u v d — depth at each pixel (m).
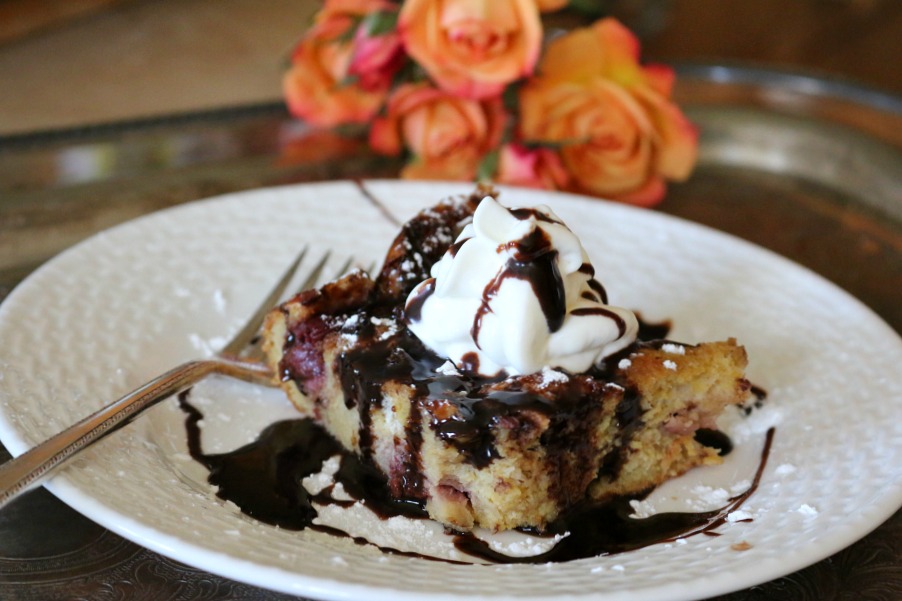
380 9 0.55
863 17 0.84
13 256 0.49
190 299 0.47
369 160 0.58
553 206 0.52
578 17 0.59
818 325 0.47
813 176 0.58
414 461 0.41
